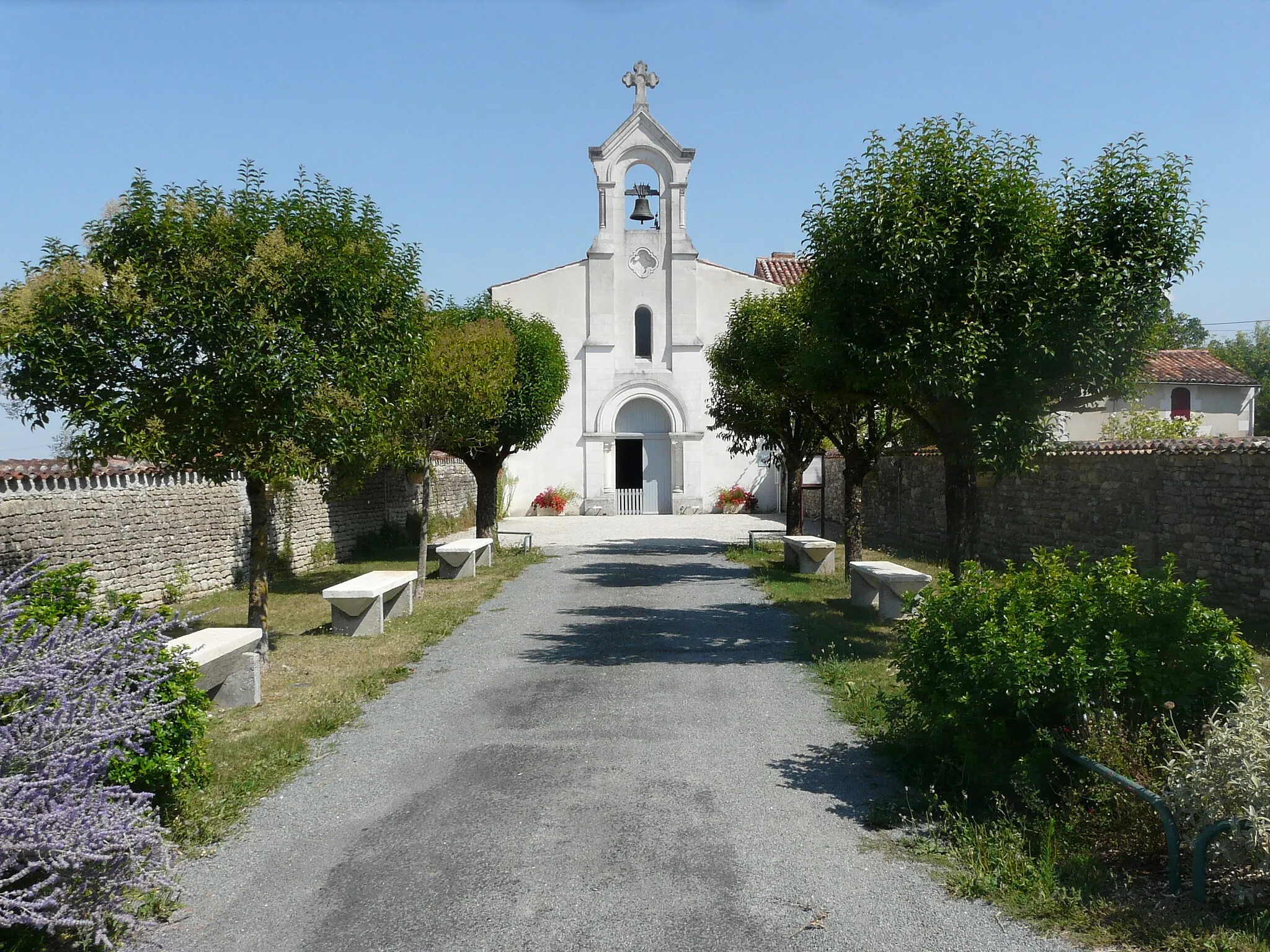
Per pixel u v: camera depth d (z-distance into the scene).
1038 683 4.77
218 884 4.28
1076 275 7.93
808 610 11.57
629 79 30.09
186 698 4.76
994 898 3.99
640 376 29.92
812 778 5.56
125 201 8.16
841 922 3.83
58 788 3.49
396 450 12.48
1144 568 11.83
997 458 8.42
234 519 15.32
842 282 8.54
